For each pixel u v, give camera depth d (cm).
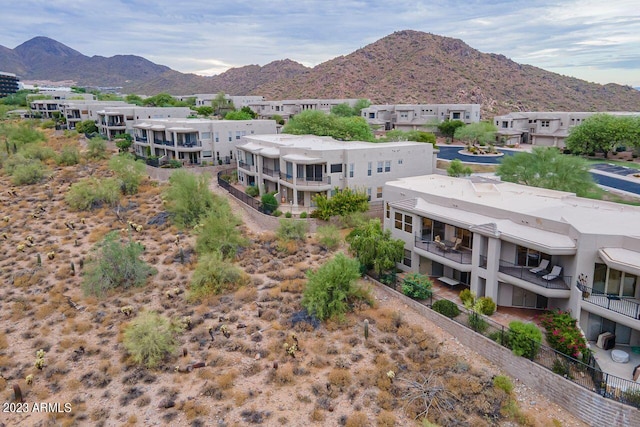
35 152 6341
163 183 5456
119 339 2616
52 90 15562
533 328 2241
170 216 4356
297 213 4325
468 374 2231
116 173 5441
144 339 2414
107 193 4725
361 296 2908
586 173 4278
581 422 1930
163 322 2591
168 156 6366
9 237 3994
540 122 8950
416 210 3136
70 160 6194
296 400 2098
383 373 2236
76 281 3297
